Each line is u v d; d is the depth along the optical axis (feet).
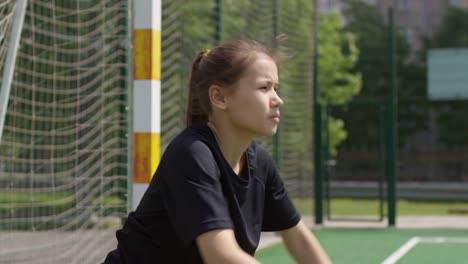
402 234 36.24
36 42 22.82
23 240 23.75
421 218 45.78
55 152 24.81
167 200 6.42
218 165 6.48
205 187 6.22
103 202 22.93
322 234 35.91
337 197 74.59
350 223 41.11
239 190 6.62
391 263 26.99
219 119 6.74
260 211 6.98
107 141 21.98
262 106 6.53
